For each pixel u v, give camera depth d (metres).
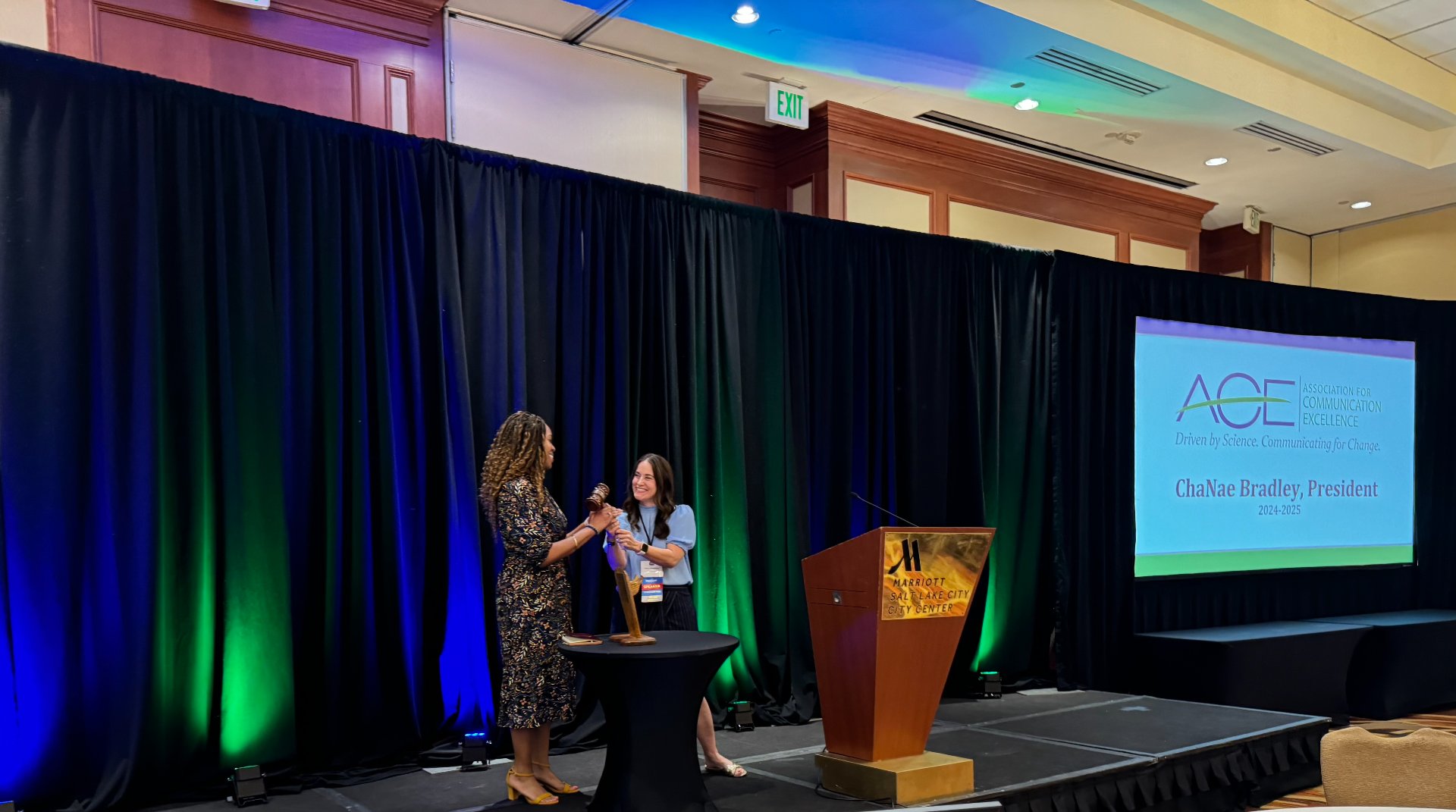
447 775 3.64
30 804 3.04
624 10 4.57
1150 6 5.18
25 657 3.06
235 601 3.42
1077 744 4.25
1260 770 4.43
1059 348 6.09
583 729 4.11
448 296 3.96
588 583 4.25
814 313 5.31
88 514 3.19
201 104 3.48
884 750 3.42
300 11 4.08
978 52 5.11
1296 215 8.35
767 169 6.33
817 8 4.60
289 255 3.64
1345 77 6.08
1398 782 2.28
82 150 3.24
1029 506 6.04
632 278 4.62
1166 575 6.35
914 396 5.62
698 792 2.99
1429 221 8.15
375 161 3.86
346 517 3.75
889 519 5.49
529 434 3.35
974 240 5.94
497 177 4.16
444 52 4.46
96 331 3.22
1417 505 7.45
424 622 3.91
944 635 3.51
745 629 4.80
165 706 3.27
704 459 4.80
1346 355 7.16
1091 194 7.30
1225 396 6.67
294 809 3.22
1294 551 6.84
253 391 3.52
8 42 3.12
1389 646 6.14
